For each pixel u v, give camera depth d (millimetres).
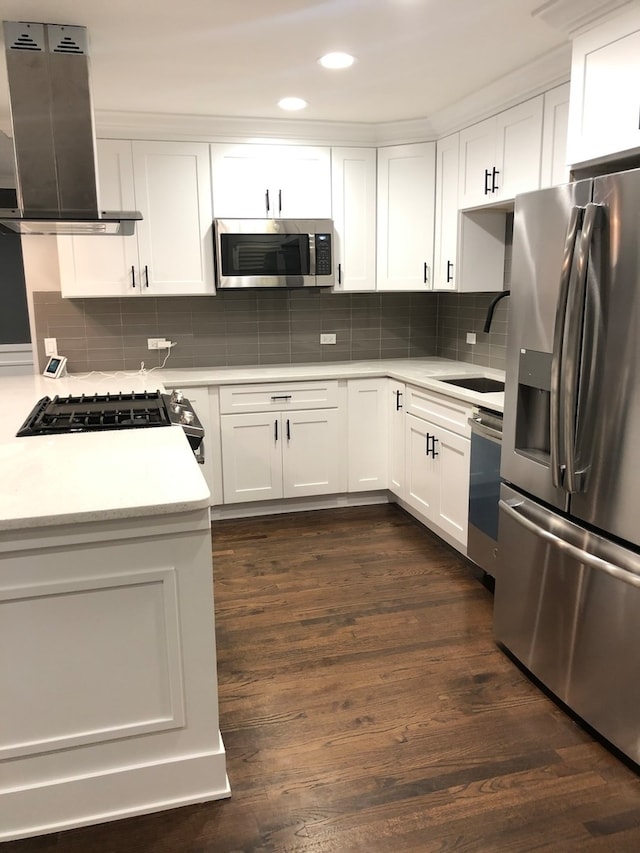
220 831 1738
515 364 2342
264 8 2232
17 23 2326
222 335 4281
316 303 4414
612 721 1976
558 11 2229
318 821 1767
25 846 1690
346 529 3865
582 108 2275
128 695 1714
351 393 4043
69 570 1591
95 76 2932
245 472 3955
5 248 5273
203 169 3768
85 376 3846
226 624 2797
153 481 1738
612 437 1896
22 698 1637
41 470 1834
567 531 2115
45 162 2443
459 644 2631
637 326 1781
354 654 2562
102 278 3758
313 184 3932
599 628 2000
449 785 1892
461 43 2590
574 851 1669
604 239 1863
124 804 1775
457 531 3297
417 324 4641
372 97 3328
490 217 3697
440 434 3422
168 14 2268
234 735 2109
